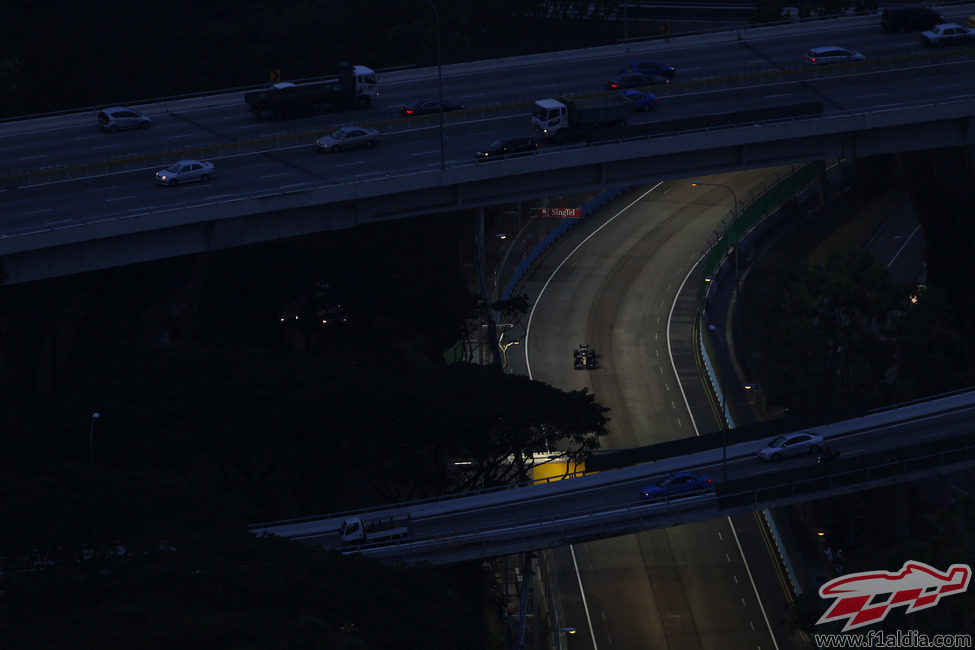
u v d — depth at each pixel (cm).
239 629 19375
